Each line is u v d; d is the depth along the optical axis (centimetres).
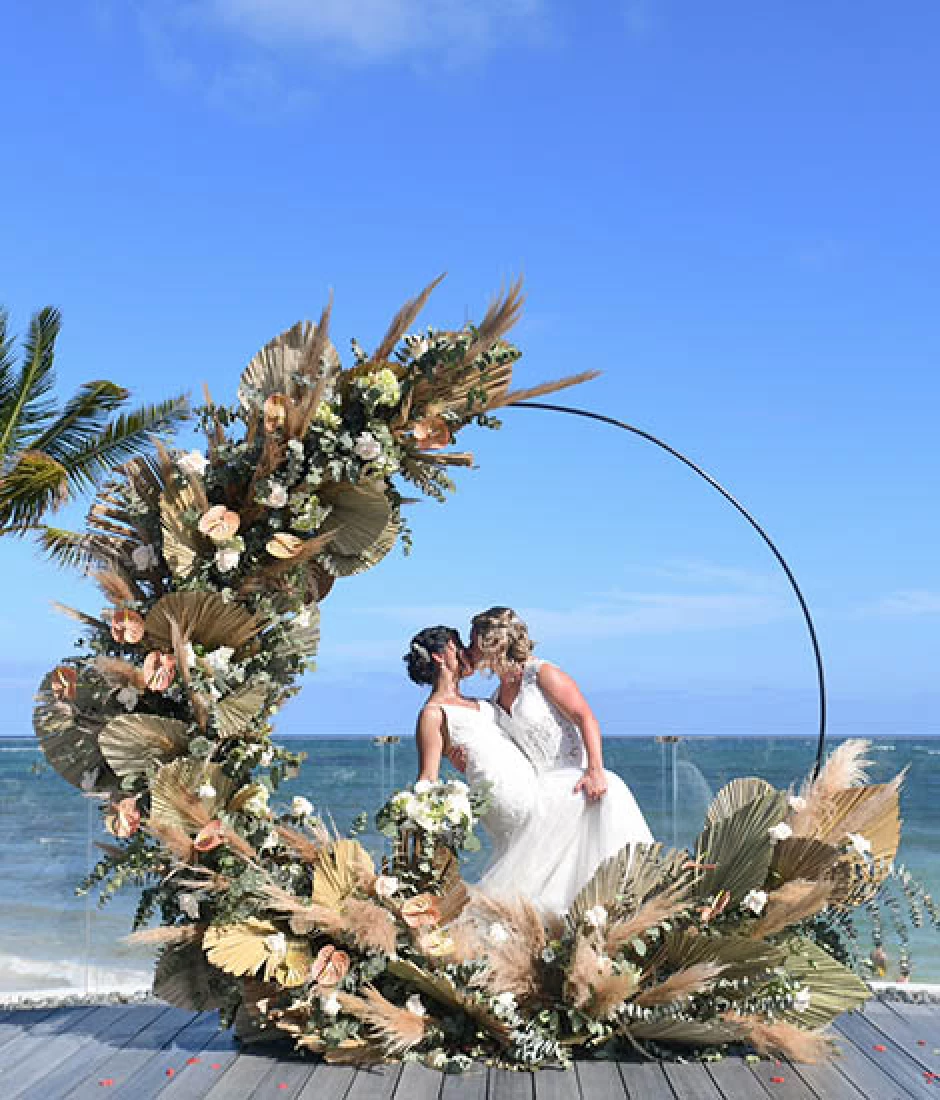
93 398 1062
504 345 412
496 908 389
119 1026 430
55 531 1009
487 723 431
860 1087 354
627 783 659
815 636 446
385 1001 383
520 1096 345
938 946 689
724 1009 392
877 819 414
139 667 393
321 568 416
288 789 646
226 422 409
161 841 383
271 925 389
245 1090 349
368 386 402
